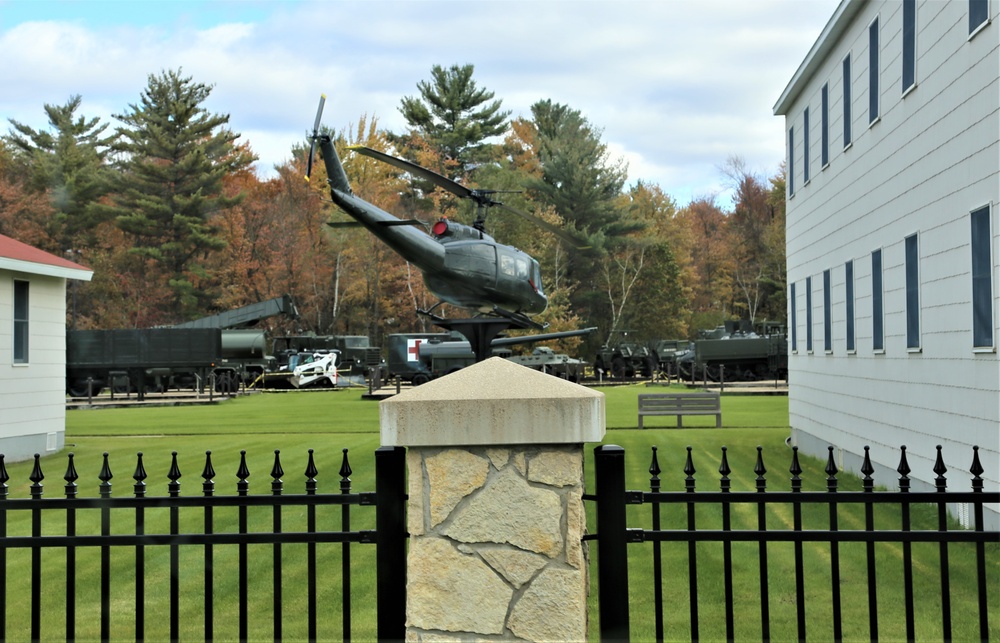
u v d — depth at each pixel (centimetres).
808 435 1736
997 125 864
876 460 1294
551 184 6469
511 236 5750
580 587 366
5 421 1680
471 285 1648
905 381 1162
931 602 685
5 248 1716
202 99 6272
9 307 1702
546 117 7338
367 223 1620
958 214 973
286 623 657
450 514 372
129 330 4100
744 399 3275
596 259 6281
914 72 1114
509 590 368
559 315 5641
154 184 5950
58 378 1850
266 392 4475
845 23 1437
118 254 5928
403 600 397
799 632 419
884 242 1248
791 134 1936
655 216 7475
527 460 372
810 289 1741
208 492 419
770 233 7106
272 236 6644
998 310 870
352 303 6725
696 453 1628
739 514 1008
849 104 1440
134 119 6128
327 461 1546
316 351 5194
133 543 420
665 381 4878
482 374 381
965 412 955
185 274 6059
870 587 416
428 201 6544
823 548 852
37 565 425
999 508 876
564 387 373
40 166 5841
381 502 401
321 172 6731
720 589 725
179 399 3725
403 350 4441
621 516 400
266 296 6575
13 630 656
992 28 877
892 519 981
